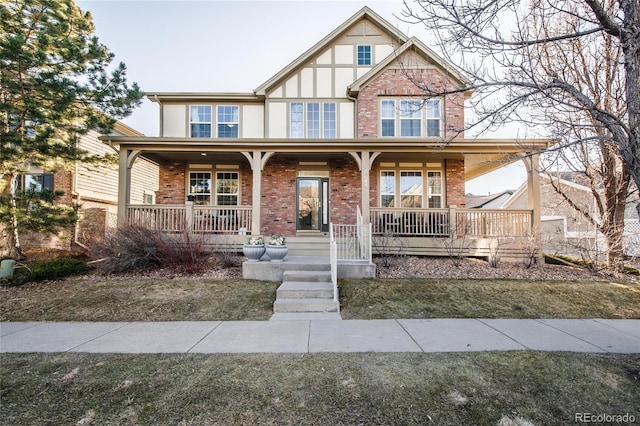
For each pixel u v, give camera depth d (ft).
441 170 40.09
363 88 39.70
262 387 10.00
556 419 8.53
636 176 11.25
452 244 30.58
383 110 39.55
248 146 32.73
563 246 31.40
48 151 28.30
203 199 41.55
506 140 30.22
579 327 16.43
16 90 26.43
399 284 23.50
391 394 9.62
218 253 29.37
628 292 22.24
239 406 9.02
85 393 9.75
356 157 32.78
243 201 41.42
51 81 26.50
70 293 21.72
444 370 11.16
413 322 17.13
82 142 42.16
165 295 21.34
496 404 9.14
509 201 68.54
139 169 54.80
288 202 40.40
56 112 27.14
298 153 35.17
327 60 42.24
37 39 27.25
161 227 31.12
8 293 21.74
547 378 10.64
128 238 27.73
